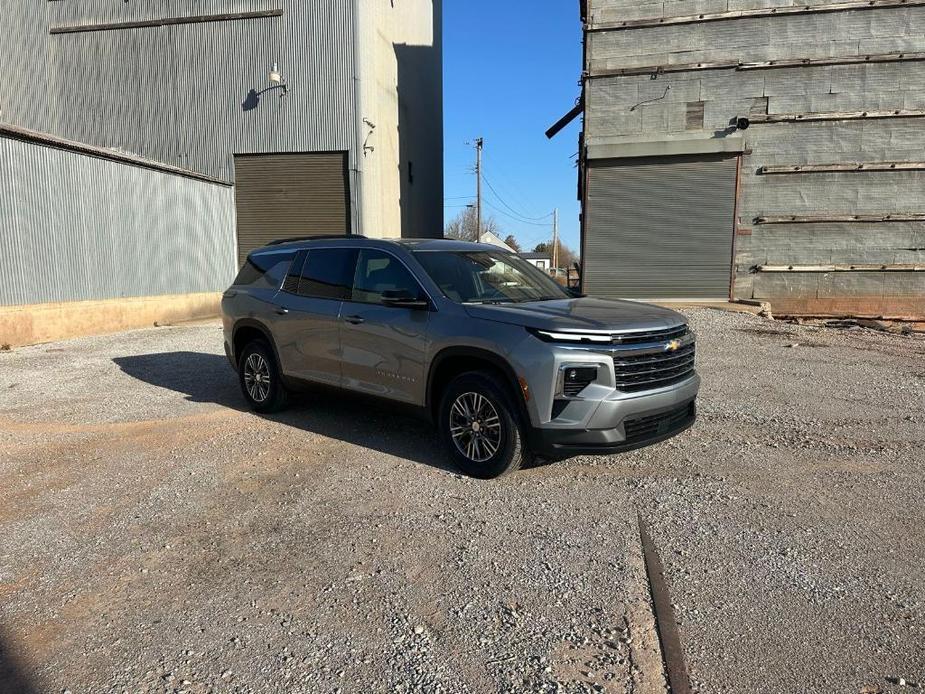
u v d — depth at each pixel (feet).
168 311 53.67
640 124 59.36
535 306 16.38
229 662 8.96
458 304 16.53
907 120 55.16
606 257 61.52
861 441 18.70
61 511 14.23
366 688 8.38
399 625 9.80
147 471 16.70
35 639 9.57
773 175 57.67
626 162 60.13
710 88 57.82
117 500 14.79
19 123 68.80
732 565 11.47
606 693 8.23
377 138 69.10
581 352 14.26
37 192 40.65
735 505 14.11
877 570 11.28
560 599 10.46
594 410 14.14
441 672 8.69
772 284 58.80
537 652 9.09
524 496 14.66
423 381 16.88
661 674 8.61
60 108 67.51
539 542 12.43
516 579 11.09
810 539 12.47
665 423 15.51
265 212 65.00
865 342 38.40
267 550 12.28
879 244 56.65
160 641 9.47
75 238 43.78
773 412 21.93
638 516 13.56
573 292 19.98
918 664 8.77
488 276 18.54
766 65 56.65
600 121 59.98
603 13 58.85
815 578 11.01
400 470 16.46
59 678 8.66
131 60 65.57
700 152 58.13
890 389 25.52
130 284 49.29
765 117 57.06
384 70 72.28
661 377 15.26
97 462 17.46
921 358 32.89
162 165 52.70
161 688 8.43
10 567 11.76
